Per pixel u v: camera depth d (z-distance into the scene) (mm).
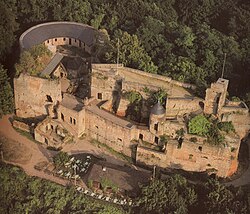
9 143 151125
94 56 179750
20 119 161625
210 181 135250
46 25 193375
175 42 184875
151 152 143750
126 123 148125
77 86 168750
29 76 154250
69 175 141125
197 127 142750
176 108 148375
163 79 157500
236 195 132875
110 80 154750
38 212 133125
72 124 152750
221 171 143625
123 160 148375
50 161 145875
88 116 152000
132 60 166875
